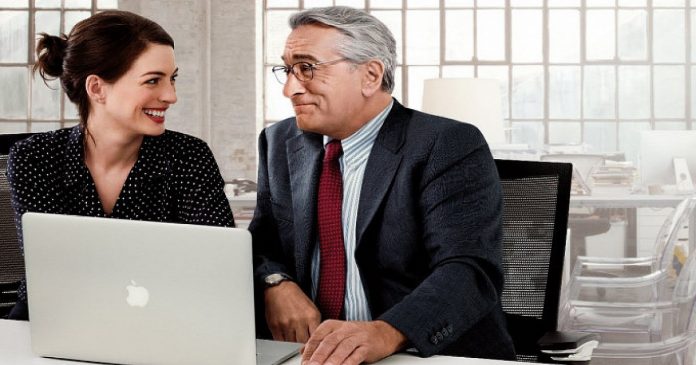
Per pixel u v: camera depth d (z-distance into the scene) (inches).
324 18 70.4
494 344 67.9
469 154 69.7
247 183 253.0
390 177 70.2
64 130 78.0
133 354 53.3
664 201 206.8
